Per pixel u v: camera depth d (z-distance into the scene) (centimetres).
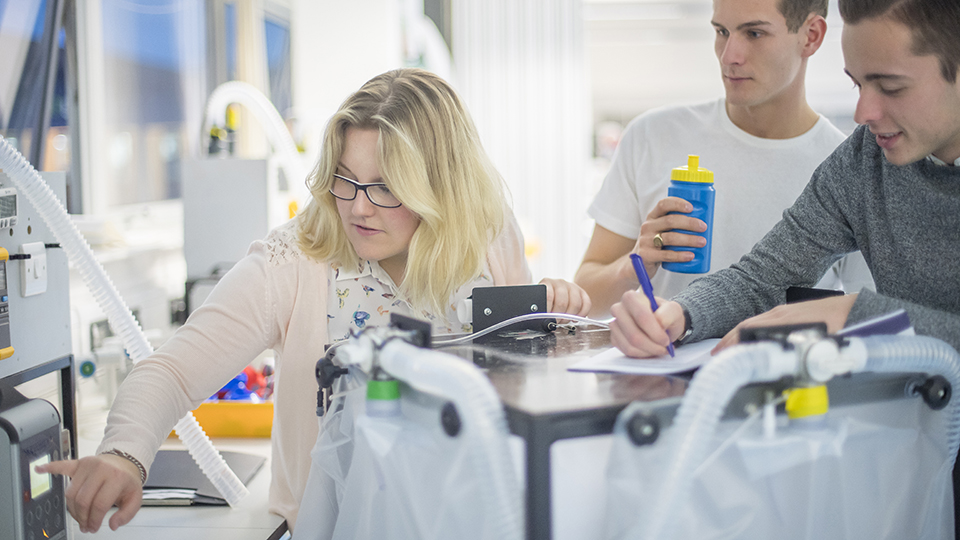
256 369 199
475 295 115
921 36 87
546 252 489
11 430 95
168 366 115
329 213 128
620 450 68
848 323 92
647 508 64
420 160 122
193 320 122
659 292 175
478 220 135
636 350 93
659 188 174
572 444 70
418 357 73
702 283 117
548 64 480
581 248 491
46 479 102
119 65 314
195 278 262
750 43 150
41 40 261
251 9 406
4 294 108
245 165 260
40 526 100
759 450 71
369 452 82
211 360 119
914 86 90
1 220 108
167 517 130
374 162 120
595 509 71
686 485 63
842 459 75
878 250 111
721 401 65
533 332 115
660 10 650
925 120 92
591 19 657
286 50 458
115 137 312
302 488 127
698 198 134
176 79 356
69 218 122
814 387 73
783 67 151
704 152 171
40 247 117
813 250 120
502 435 66
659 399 71
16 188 114
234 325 122
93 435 185
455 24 480
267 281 127
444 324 134
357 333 85
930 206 103
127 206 321
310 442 127
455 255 130
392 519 80
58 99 279
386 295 131
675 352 99
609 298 167
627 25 658
